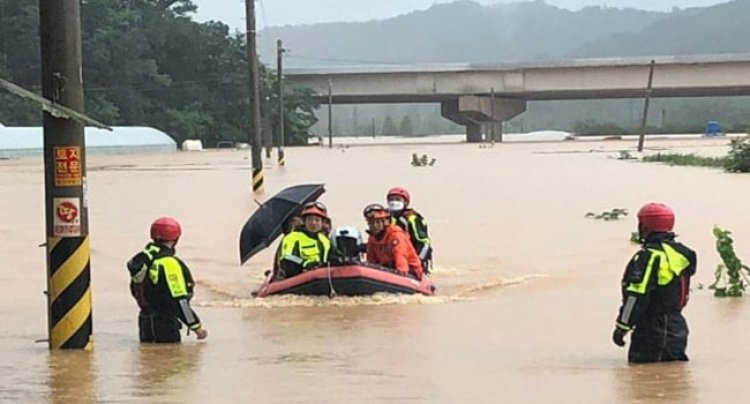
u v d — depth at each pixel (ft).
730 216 91.25
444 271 62.23
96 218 96.84
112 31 348.18
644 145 329.93
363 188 131.64
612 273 61.21
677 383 31.99
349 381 33.14
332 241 52.26
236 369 35.32
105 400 31.17
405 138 601.21
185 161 232.12
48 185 38.09
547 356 37.01
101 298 53.83
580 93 370.94
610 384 31.99
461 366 35.35
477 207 104.88
